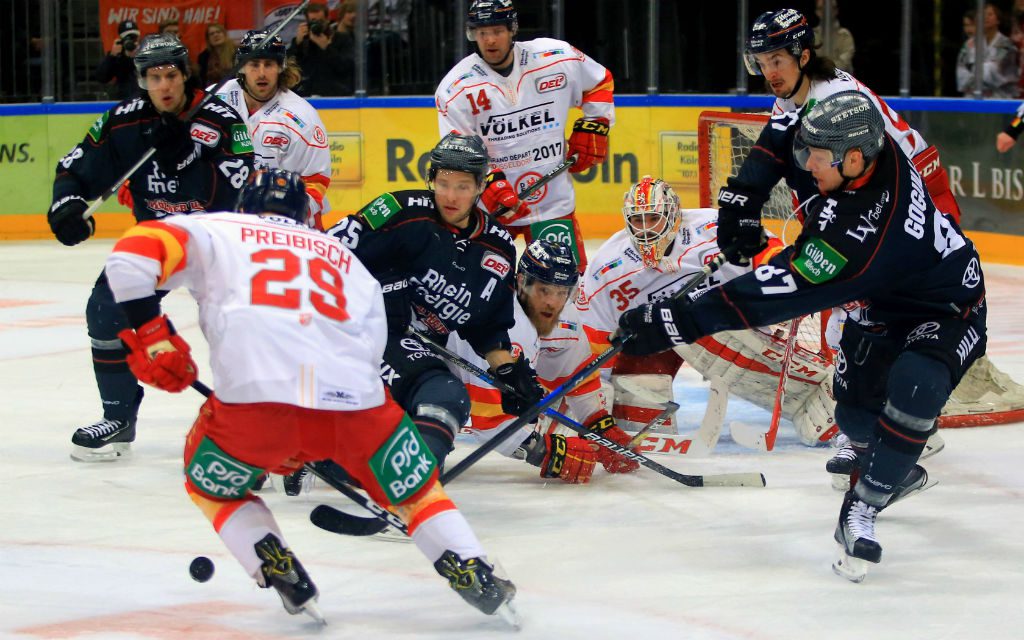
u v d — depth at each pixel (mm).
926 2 20281
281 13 21297
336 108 21453
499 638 5770
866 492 6609
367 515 7711
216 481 5566
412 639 5758
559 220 11688
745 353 9312
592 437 8055
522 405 7461
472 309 7418
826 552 7055
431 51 21562
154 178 8977
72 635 5793
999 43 19188
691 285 7598
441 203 7168
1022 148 17906
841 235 6371
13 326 14406
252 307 5375
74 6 21344
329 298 5539
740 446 9641
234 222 5582
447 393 7012
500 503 8039
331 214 21703
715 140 12227
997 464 8977
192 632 5836
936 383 6406
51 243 21250
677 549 7102
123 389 9000
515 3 21203
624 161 21312
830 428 9406
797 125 7863
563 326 8414
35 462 9008
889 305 6824
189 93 8953
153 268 5301
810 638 5750
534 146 11469
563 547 7129
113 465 8961
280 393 5309
